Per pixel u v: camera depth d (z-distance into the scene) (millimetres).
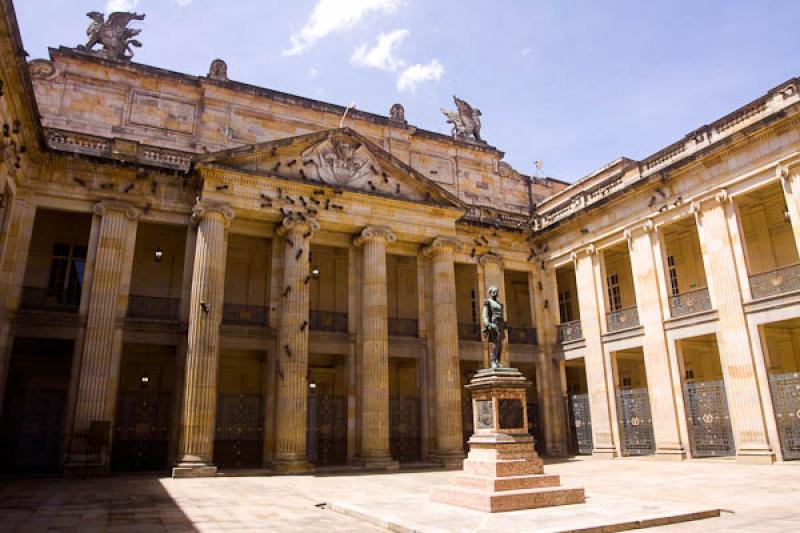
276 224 24078
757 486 14336
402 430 25609
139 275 25672
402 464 24109
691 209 22953
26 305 22859
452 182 32875
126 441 22453
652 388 23859
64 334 21109
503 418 12258
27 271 24062
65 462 19609
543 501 11055
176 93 27297
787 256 23078
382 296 24484
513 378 12523
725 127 22172
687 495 13141
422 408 25844
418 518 10070
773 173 20219
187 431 19859
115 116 25984
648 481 16266
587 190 28438
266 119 28656
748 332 20547
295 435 21328
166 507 12648
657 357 23812
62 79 25562
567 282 32719
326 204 24344
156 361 25953
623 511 10406
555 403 29000
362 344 24625
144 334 22062
